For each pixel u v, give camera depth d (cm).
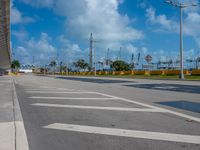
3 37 3366
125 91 1981
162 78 4600
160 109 1079
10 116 902
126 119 870
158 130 720
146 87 2414
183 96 1587
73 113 991
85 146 587
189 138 640
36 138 653
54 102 1314
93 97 1544
